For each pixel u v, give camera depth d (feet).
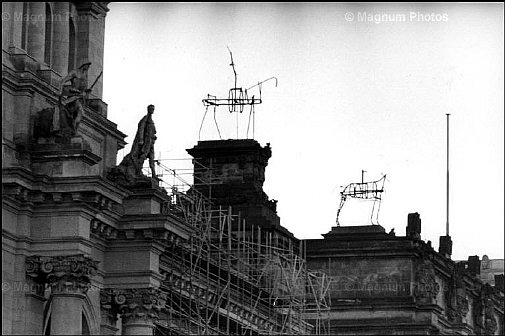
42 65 390.42
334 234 592.60
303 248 579.07
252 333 503.20
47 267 371.97
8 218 369.91
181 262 429.79
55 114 378.53
